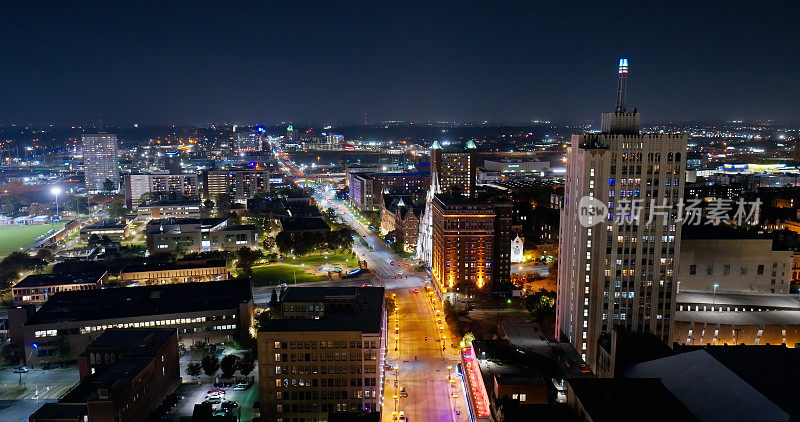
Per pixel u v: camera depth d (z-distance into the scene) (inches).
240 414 7150.6
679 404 4485.7
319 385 7047.2
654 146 7573.8
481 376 6712.6
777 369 4810.5
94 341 7628.0
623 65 7790.4
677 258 7810.0
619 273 7795.3
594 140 7770.7
